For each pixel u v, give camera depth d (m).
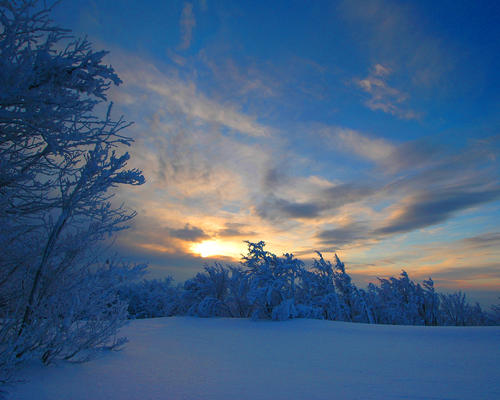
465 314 17.88
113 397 2.80
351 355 5.14
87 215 3.96
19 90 2.26
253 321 11.07
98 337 4.18
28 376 3.19
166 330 8.35
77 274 4.06
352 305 16.61
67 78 2.69
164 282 19.19
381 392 3.11
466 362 4.54
